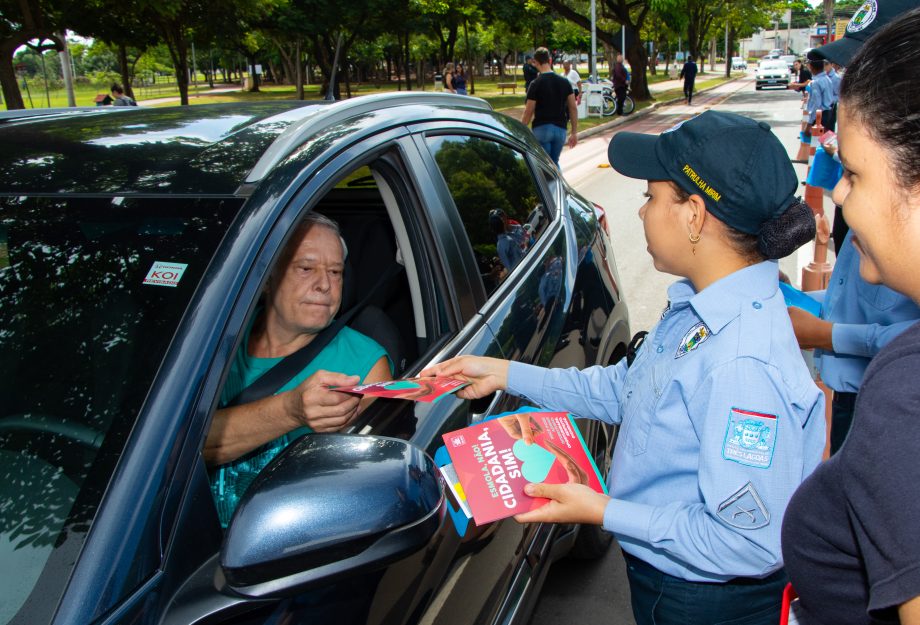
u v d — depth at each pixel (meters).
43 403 1.25
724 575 1.33
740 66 77.06
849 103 0.82
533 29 39.09
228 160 1.56
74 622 1.00
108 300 1.34
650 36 47.06
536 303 2.29
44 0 14.29
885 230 0.80
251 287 1.31
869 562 0.76
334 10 28.12
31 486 1.16
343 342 1.95
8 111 2.13
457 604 1.56
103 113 2.07
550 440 1.53
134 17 18.03
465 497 1.41
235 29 21.20
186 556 1.12
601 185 11.04
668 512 1.34
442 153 2.13
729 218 1.27
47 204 1.53
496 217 2.32
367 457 1.17
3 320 1.38
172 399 1.18
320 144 1.61
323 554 1.06
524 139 2.89
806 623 0.97
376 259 2.29
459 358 1.78
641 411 1.42
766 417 1.24
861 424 0.78
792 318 2.21
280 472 1.13
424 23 34.00
